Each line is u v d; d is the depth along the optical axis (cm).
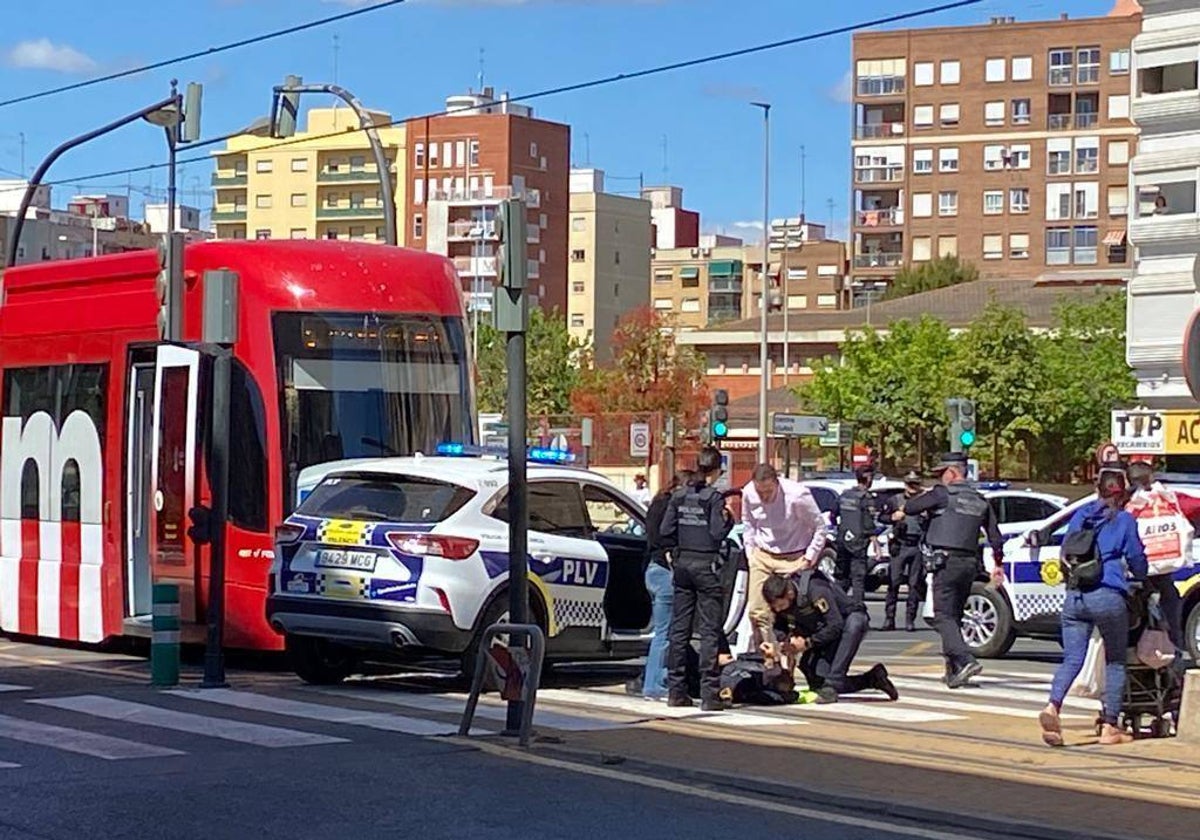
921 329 6750
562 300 11450
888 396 6506
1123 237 10875
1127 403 6319
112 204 13000
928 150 11488
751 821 907
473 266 10675
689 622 1381
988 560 1962
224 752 1104
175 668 1495
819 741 1198
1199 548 1822
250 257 1745
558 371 7794
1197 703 1215
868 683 1492
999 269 11262
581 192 12725
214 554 1502
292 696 1431
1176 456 5012
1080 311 6688
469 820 895
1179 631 1287
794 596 1436
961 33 11412
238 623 1678
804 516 1490
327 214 11425
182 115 2956
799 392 6919
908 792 999
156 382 1780
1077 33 11094
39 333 1959
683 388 7450
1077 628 1212
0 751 1099
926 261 11338
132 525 1814
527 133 11162
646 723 1280
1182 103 5388
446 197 11081
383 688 1515
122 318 1842
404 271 1814
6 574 1972
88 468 1867
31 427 1955
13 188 11294
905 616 2611
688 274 13950
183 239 1570
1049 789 1016
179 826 870
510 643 1186
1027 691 1588
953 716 1366
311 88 2930
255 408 1697
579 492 1569
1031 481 6450
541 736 1178
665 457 4356
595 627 1538
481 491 1470
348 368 1741
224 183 11706
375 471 1497
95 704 1350
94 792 959
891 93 11581
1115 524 1202
